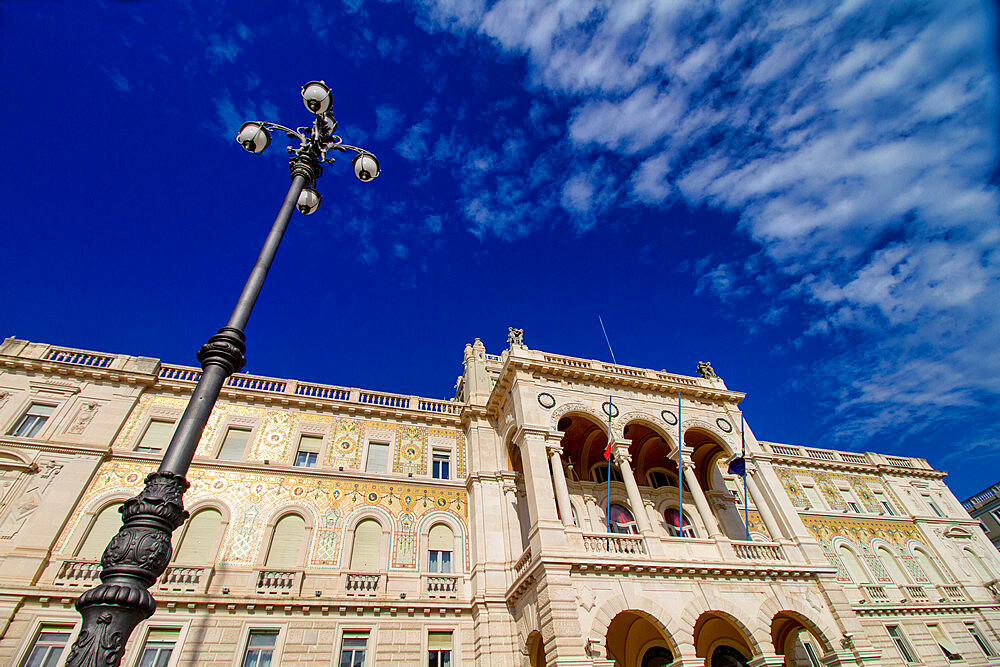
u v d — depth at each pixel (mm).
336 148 13273
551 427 23359
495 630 20750
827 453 38375
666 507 27922
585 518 25797
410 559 22938
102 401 23359
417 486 25281
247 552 21141
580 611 17844
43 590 17875
